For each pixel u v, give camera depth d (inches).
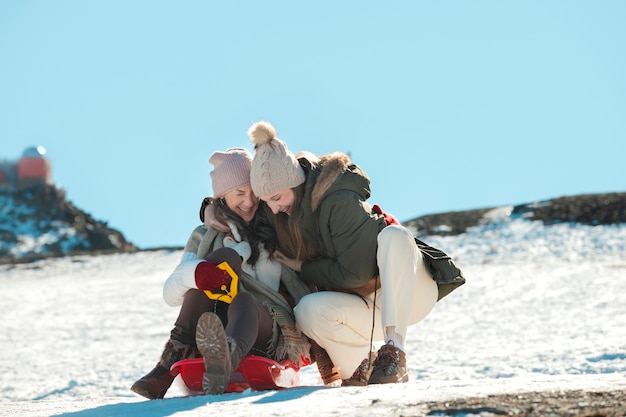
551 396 180.1
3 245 2935.5
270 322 250.2
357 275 252.1
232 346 227.0
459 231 1635.1
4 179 3422.7
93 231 3142.2
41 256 1820.9
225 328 247.0
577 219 1611.7
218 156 267.3
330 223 252.1
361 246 250.4
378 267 252.2
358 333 259.8
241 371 239.3
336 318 254.2
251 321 235.8
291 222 261.9
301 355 258.5
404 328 246.8
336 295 256.1
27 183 3395.7
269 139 256.1
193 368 237.6
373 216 255.1
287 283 271.1
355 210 250.5
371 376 239.1
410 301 247.4
